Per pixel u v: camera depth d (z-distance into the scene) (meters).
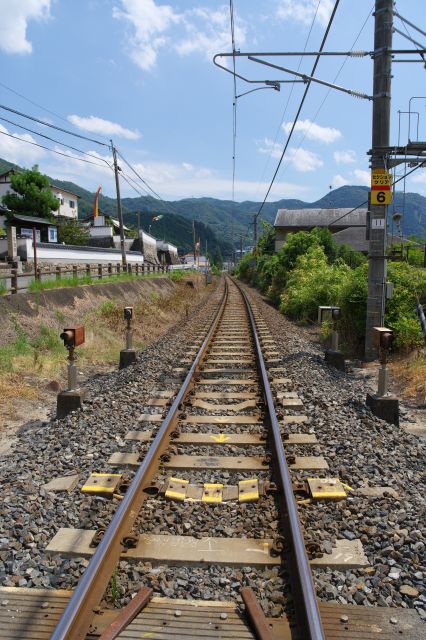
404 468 5.30
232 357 11.55
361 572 3.54
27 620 3.04
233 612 3.14
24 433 6.72
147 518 4.19
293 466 5.19
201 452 5.75
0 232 29.39
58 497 4.61
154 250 57.44
